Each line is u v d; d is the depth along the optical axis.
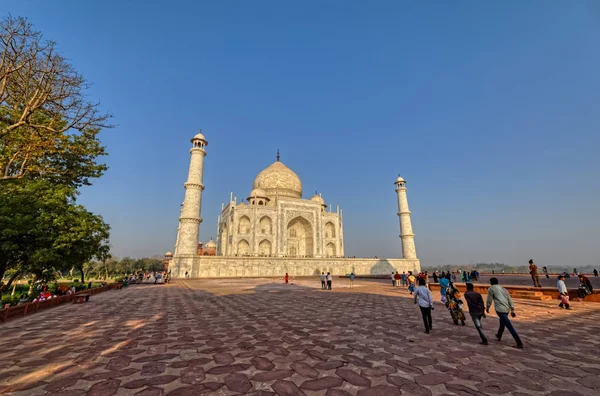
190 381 6.46
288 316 14.70
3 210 20.58
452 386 6.21
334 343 9.55
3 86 16.53
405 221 82.19
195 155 61.12
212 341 9.87
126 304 19.78
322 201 87.50
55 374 6.91
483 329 11.65
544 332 11.08
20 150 21.30
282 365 7.48
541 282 37.62
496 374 6.88
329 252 82.06
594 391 5.96
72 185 30.27
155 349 8.97
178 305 19.11
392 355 8.30
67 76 18.39
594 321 13.15
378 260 75.69
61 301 19.97
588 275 48.94
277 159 93.88
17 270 26.55
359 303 19.72
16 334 11.05
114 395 5.79
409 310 16.59
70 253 24.45
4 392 5.89
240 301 20.98
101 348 9.10
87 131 27.88
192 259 54.47
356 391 5.94
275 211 73.81
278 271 62.69
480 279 45.53
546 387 6.15
